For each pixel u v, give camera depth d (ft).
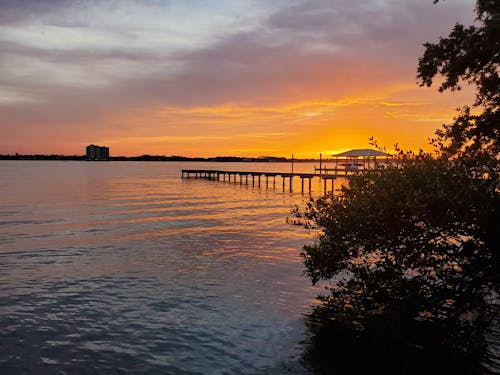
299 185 258.98
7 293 38.34
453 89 54.75
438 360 23.91
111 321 31.22
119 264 50.21
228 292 38.19
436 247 24.64
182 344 27.02
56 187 217.56
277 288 39.24
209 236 71.82
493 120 50.19
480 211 22.97
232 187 231.50
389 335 24.94
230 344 26.89
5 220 93.09
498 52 48.14
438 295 24.76
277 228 81.51
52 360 24.94
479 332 24.29
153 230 79.15
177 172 515.91
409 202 23.44
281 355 25.25
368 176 27.50
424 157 27.30
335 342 26.89
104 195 168.45
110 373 23.35
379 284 26.14
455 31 54.39
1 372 23.40
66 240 68.08
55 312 33.27
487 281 23.76
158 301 35.83
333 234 27.96
